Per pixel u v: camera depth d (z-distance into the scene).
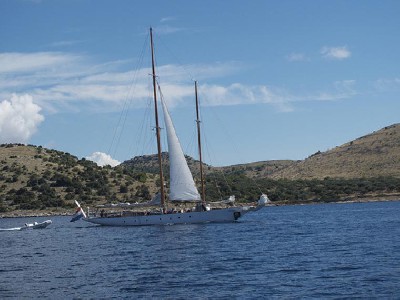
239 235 73.38
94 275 42.75
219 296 33.09
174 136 89.56
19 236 93.62
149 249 59.69
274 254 51.78
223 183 166.12
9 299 34.59
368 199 188.88
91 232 91.56
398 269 40.22
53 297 34.72
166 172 195.50
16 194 187.88
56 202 181.88
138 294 34.41
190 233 77.44
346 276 38.19
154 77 94.94
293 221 105.56
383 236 66.81
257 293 33.62
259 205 92.06
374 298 31.48
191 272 42.00
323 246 57.72
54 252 62.94
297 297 32.28
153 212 95.88
